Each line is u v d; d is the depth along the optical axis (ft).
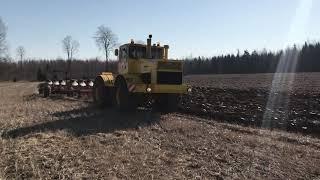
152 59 56.24
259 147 35.55
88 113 56.70
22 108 63.26
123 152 32.45
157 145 35.55
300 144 37.88
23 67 362.12
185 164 29.78
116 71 66.39
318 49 328.29
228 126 45.96
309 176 28.04
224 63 346.54
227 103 67.77
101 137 38.75
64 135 39.70
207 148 34.68
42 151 32.50
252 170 28.84
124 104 55.42
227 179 26.84
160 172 27.63
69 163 29.14
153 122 47.52
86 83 84.74
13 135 40.29
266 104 65.82
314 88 102.37
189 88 54.70
